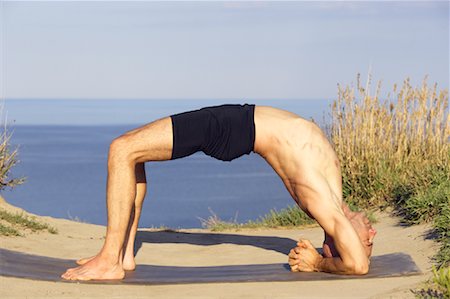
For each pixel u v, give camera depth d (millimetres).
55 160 146625
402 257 7766
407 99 11664
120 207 7031
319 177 7176
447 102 11375
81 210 71500
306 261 7305
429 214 9297
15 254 7961
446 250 7492
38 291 6266
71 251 8734
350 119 11914
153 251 9125
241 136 7262
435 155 11281
